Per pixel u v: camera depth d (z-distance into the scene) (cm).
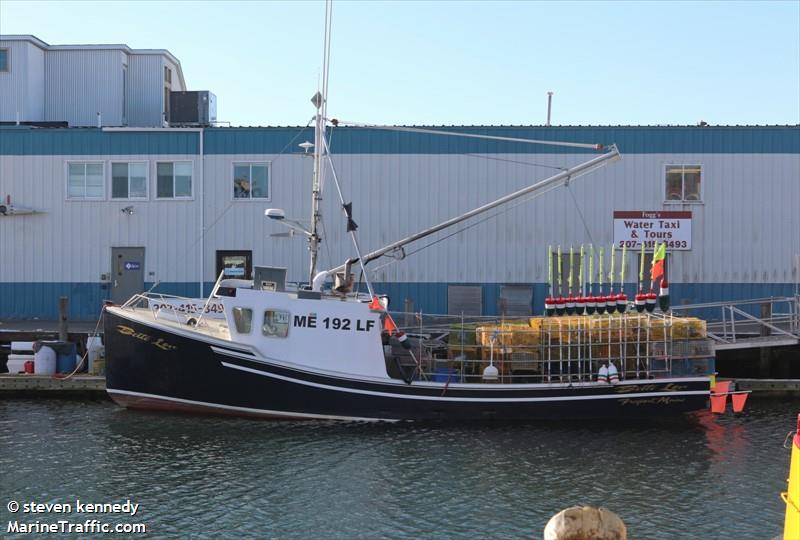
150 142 2612
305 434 1583
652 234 2539
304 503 1227
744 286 2527
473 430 1627
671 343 1689
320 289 1745
